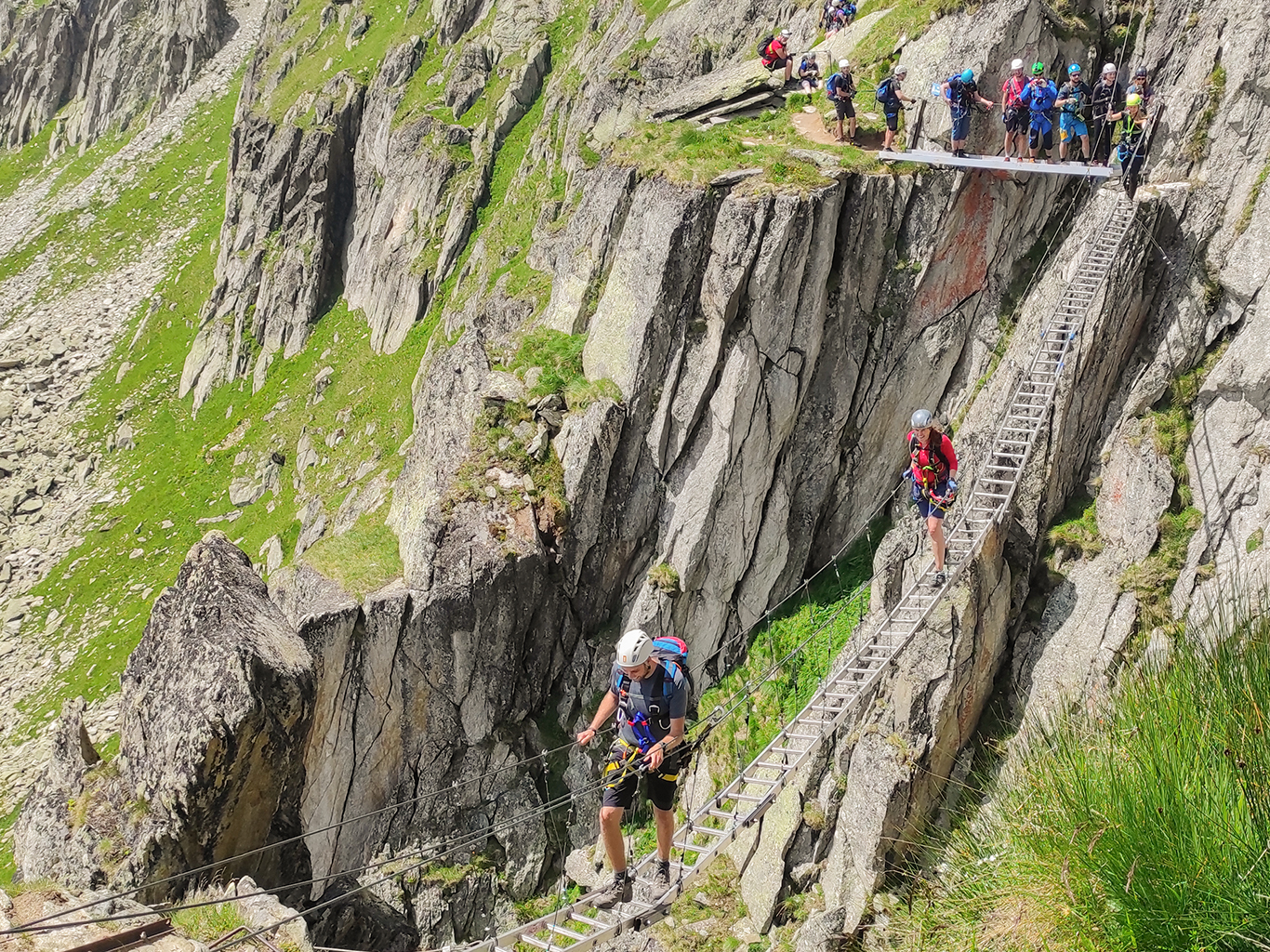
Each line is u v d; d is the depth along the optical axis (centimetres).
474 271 4738
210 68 10325
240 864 2183
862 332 2483
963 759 1931
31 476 6412
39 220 9381
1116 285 2062
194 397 6438
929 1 2659
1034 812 1063
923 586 1869
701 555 2519
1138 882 891
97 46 10894
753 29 3925
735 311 2431
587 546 2573
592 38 5081
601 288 2750
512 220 4691
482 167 5309
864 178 2408
